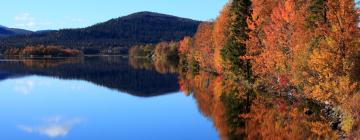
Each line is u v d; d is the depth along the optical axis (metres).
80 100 46.03
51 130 29.86
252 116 31.80
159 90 55.09
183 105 40.25
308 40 33.59
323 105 32.25
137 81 70.31
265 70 42.53
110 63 146.00
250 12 50.44
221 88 50.97
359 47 28.39
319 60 29.00
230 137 25.67
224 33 59.94
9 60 168.12
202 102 41.38
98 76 83.69
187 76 75.25
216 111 35.22
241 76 52.38
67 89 58.19
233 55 52.16
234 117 31.98
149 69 104.81
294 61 34.69
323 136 24.64
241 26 51.28
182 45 111.56
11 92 54.31
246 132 26.77
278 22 39.16
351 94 26.84
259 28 45.41
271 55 39.66
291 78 37.16
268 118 30.75
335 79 28.91
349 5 28.45
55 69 107.56
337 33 28.52
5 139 27.17
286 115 31.12
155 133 27.92
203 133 27.41
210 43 75.81
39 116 35.75
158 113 35.91
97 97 48.72
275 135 25.55
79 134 28.16
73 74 89.50
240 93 44.56
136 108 39.28
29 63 141.50
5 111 38.59
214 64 72.44
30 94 52.19
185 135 27.03
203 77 68.75
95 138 26.88
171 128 29.36
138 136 27.12
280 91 40.34
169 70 98.62
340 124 26.22
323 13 34.19
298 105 34.31
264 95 41.66
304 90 33.31
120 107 40.19
